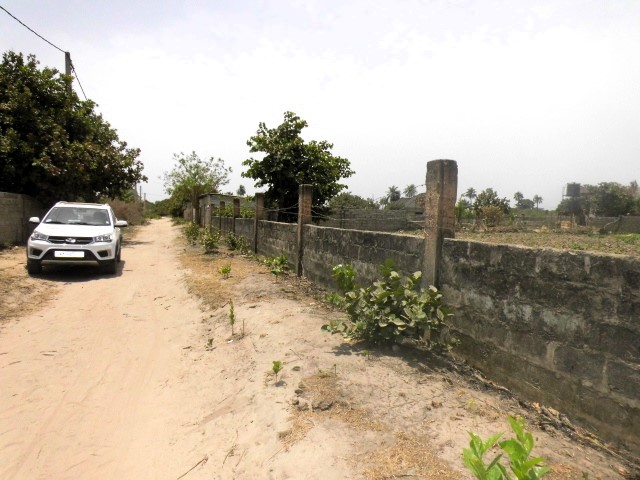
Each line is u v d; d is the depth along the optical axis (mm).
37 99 15758
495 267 3559
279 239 10219
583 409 2787
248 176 16000
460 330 3996
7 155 14297
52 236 8930
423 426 2834
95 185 18594
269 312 5867
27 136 14680
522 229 34281
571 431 2781
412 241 4816
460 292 3992
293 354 4266
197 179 38406
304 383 3564
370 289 4402
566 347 2912
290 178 15406
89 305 7090
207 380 4234
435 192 4352
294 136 16125
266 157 15695
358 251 6172
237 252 13727
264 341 4793
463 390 3361
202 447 3102
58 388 4109
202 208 32719
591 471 2326
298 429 2939
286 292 7164
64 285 8469
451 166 4309
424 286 4523
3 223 13422
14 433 3342
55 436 3322
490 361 3617
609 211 46062
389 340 4273
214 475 2754
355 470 2443
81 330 5801
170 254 14172
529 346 3211
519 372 3309
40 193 15930
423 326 3998
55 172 14891
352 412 3062
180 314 6668
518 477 1480
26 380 4238
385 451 2584
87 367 4617
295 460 2637
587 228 33531
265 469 2646
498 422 2854
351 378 3580
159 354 5047
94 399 3924
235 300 6789
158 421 3557
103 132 19281
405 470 2391
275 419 3148
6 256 11266
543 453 2479
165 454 3086
